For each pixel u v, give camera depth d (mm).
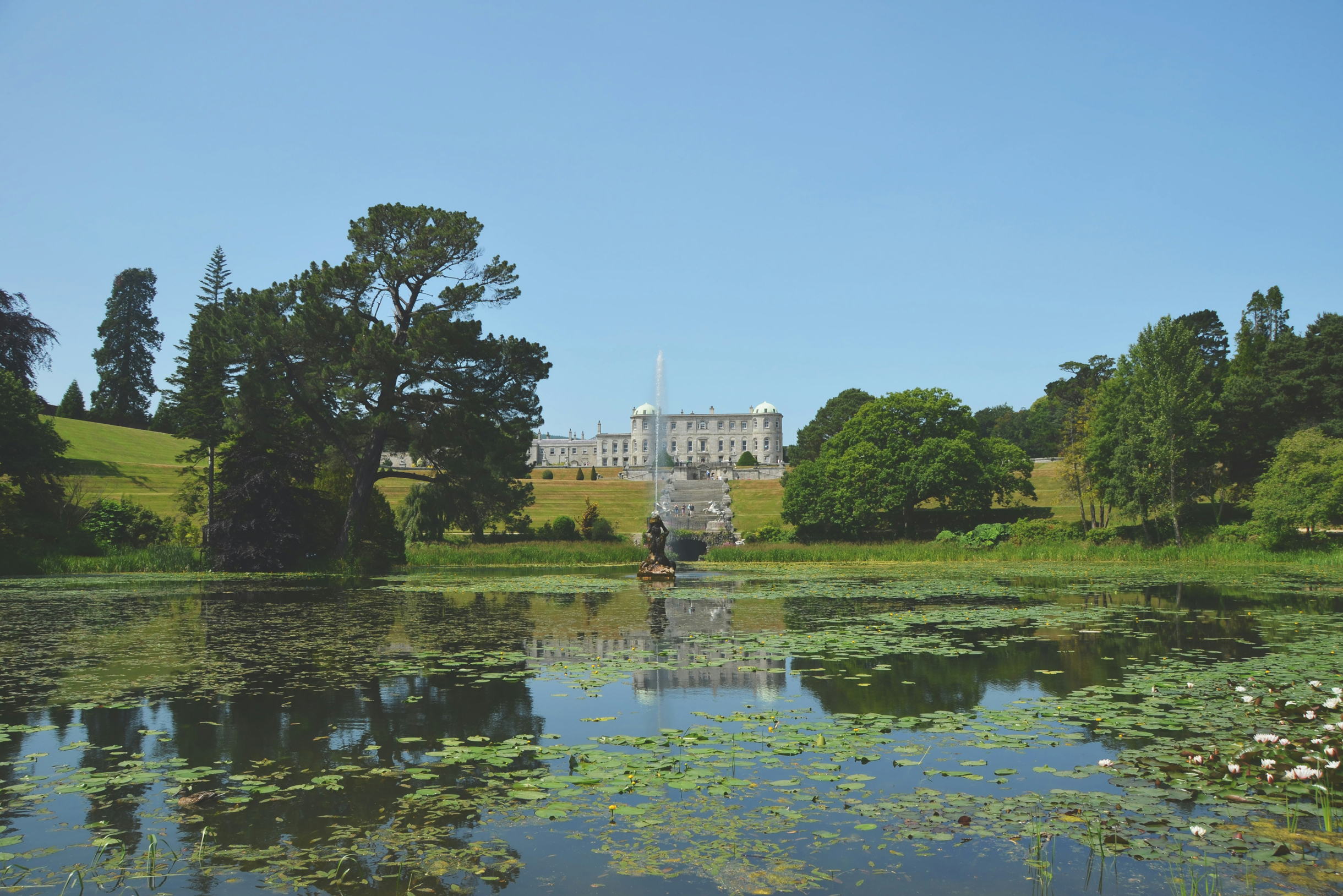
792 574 34031
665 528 31359
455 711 9617
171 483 67625
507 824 6160
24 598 22859
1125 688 10609
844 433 68750
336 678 11453
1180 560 41938
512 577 32531
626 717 9273
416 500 55625
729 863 5449
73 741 8445
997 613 19000
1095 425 55469
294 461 37688
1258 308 75812
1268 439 52531
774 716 9273
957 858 5504
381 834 5992
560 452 175625
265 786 7016
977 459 63031
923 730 8680
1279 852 5492
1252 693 10188
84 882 5223
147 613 19266
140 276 101125
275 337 35875
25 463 37750
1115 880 5156
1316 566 37156
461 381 39062
